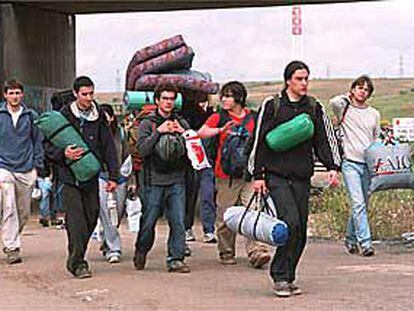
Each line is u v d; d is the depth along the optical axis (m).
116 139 13.04
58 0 23.94
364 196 13.61
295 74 9.94
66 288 11.05
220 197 12.42
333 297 10.15
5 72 24.72
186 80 17.94
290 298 10.11
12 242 13.13
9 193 12.99
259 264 12.32
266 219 9.91
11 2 24.64
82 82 11.62
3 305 10.17
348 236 13.89
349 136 13.44
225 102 12.27
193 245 15.11
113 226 12.99
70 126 11.50
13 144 13.02
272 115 9.93
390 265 12.53
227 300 10.09
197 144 11.74
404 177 13.52
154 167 11.86
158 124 11.84
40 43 26.14
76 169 11.41
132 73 18.61
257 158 10.02
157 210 12.02
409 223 16.16
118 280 11.51
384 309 9.49
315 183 13.34
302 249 10.16
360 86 13.41
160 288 10.89
